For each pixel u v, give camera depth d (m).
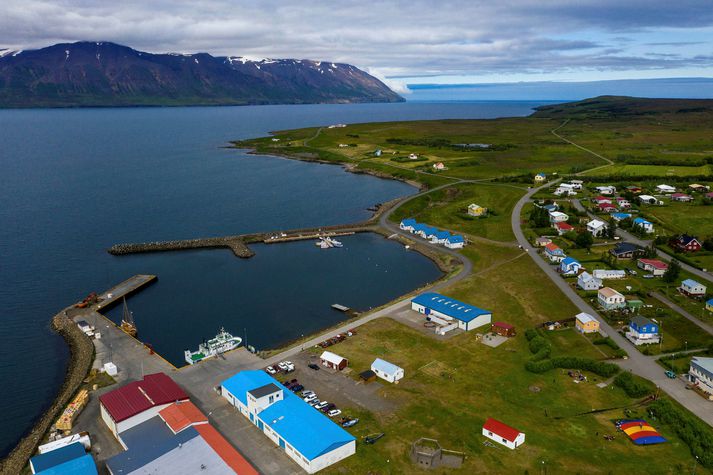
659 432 73.31
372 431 73.38
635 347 98.00
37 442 71.56
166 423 72.69
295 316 120.31
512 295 124.50
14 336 108.31
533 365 89.75
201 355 97.88
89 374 89.50
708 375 82.31
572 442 71.06
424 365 92.31
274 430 71.06
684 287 122.38
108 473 64.81
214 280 143.62
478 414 77.56
